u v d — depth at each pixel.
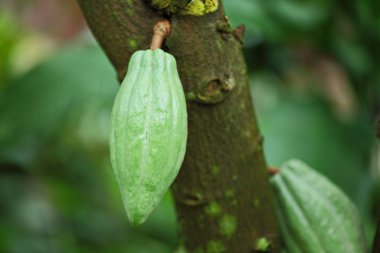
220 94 1.29
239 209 1.38
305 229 1.43
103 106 2.02
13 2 2.85
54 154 2.44
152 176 1.16
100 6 1.26
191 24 1.24
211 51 1.27
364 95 2.12
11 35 2.56
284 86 2.31
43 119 1.99
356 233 1.42
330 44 2.14
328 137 2.03
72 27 2.83
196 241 1.41
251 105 1.34
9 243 2.32
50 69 2.04
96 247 2.47
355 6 2.06
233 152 1.34
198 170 1.34
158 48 1.21
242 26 1.29
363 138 2.07
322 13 2.10
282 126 2.04
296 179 1.45
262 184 1.38
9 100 2.03
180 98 1.19
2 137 2.01
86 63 2.04
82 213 2.53
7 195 2.44
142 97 1.18
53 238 2.46
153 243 2.44
